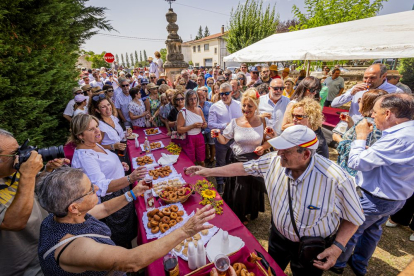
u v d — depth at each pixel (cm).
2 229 136
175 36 1040
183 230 113
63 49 468
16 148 142
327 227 141
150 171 278
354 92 338
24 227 147
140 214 204
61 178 110
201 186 245
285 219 149
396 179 181
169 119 435
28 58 346
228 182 296
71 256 99
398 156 165
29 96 354
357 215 133
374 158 171
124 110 521
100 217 167
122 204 173
